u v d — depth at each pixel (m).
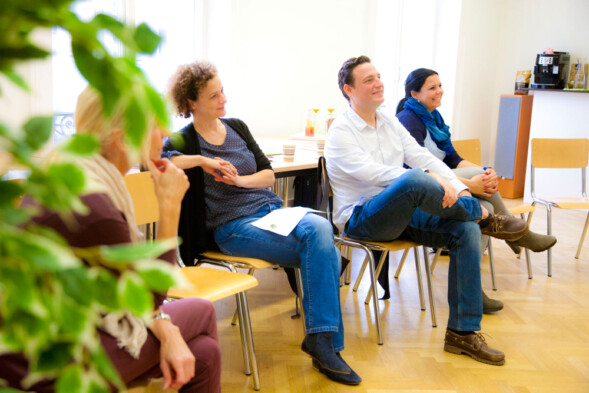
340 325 2.65
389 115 3.26
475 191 3.39
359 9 5.68
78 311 0.41
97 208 1.35
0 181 0.43
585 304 3.68
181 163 2.57
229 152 2.79
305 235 2.58
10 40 0.41
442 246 2.99
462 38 6.71
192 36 4.95
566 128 6.34
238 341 3.01
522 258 4.59
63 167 0.42
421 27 6.76
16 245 0.38
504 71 7.16
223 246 2.72
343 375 2.60
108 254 0.41
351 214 3.06
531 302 3.68
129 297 0.42
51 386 1.33
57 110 3.58
